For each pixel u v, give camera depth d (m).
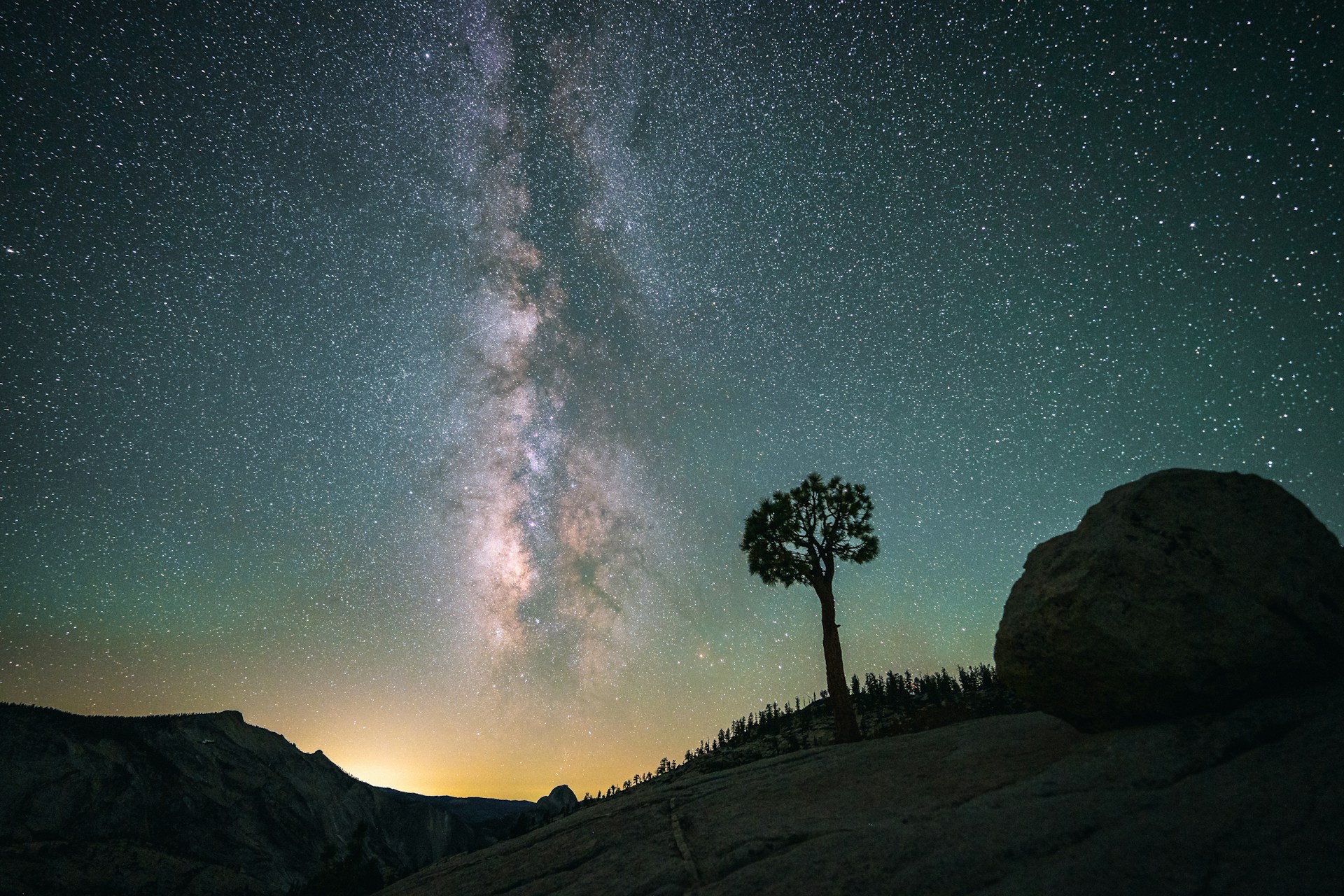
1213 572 4.68
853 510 17.67
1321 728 3.84
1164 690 4.66
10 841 83.75
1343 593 4.53
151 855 92.62
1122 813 3.68
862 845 4.36
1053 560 5.60
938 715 12.18
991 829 3.96
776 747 56.06
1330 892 2.51
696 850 5.45
